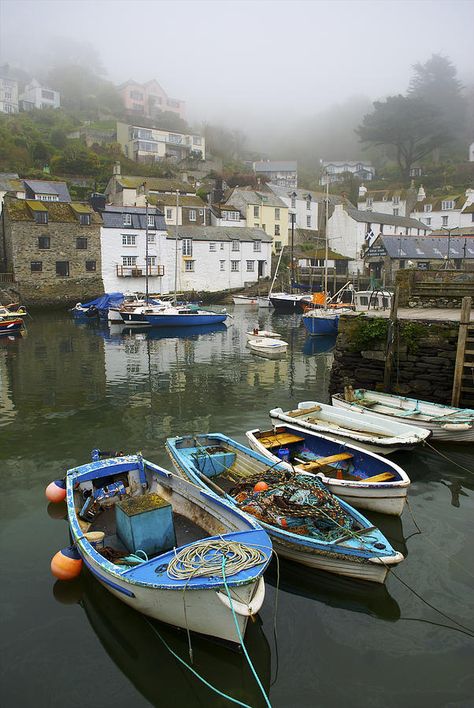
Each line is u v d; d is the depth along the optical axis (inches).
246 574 222.4
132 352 1101.1
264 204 2623.0
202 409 646.5
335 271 2335.1
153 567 237.9
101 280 1989.4
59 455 486.3
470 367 556.1
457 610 267.0
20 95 4288.9
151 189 2482.8
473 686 221.8
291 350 1144.8
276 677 226.5
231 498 318.0
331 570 282.0
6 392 742.5
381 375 624.1
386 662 234.5
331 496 315.3
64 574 284.8
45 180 2477.9
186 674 230.5
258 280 2364.7
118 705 215.8
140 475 349.1
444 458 460.8
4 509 378.0
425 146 3882.9
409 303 786.8
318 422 505.4
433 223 3024.1
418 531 340.2
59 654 240.2
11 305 1625.2
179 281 2172.7
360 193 3341.5
